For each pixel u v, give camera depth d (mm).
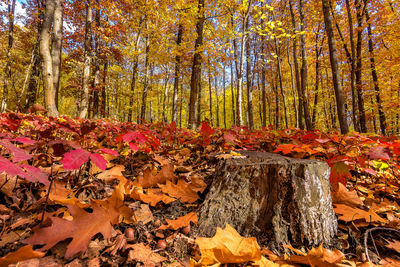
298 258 1015
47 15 5801
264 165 1437
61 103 23969
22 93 12438
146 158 2637
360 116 11133
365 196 1904
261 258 1021
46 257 907
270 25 6309
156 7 9203
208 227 1348
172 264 1000
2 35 14750
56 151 1153
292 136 2617
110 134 2857
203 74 21047
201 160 2902
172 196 1704
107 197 1592
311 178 1361
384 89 11242
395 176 2066
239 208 1403
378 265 1025
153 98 23203
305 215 1304
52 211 1284
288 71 21172
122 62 16391
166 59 12594
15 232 1067
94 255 981
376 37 11070
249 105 12945
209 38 9227
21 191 1395
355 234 1389
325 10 6355
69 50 13750
